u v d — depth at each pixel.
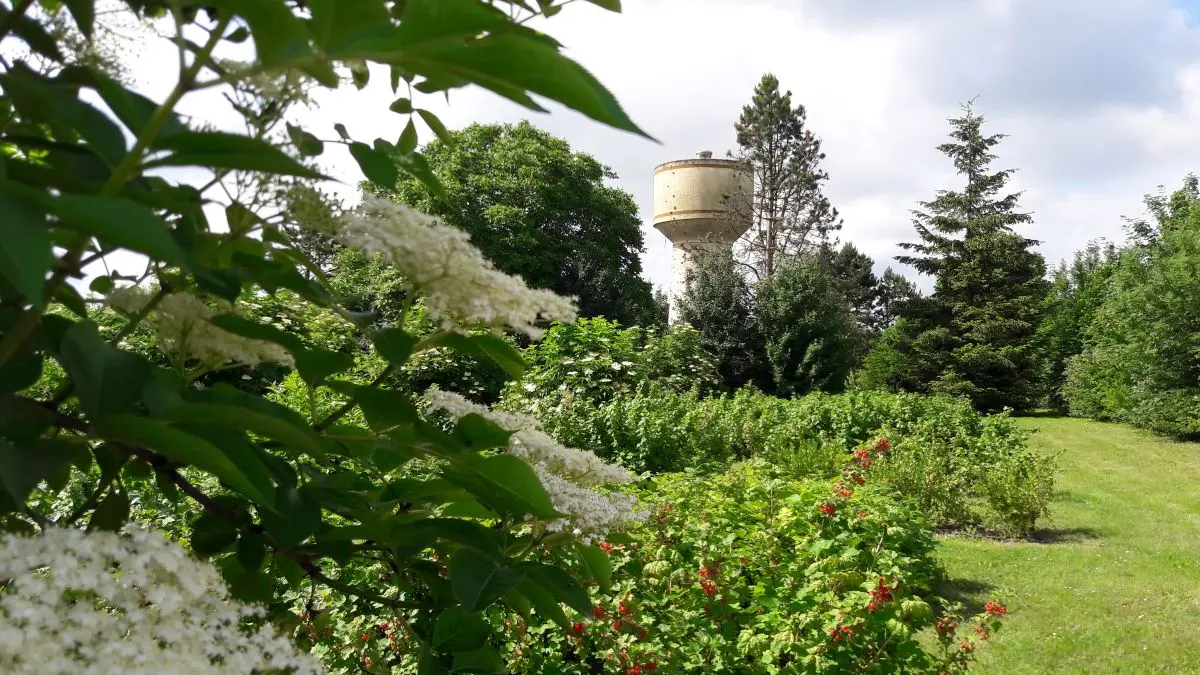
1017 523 9.61
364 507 1.13
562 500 1.38
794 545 4.80
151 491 3.12
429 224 1.07
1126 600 7.16
